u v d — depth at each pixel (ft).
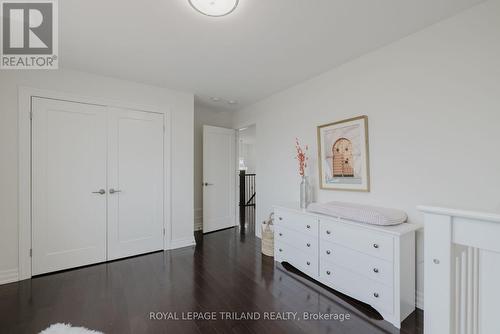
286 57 7.99
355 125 8.01
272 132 12.05
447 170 5.96
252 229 14.87
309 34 6.63
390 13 5.73
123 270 8.74
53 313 6.13
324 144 9.14
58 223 8.59
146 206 10.50
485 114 5.38
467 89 5.63
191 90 11.31
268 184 12.34
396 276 5.70
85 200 9.11
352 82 8.20
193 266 9.13
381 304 5.99
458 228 2.55
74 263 8.87
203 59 8.11
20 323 5.73
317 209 7.88
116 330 5.48
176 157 11.32
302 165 9.29
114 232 9.72
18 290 7.27
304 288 7.46
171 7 5.48
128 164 10.04
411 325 5.67
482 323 2.67
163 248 10.94
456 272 2.67
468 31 5.60
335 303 6.63
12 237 7.82
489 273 2.59
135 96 10.18
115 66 8.62
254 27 6.29
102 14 5.72
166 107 10.97
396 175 7.00
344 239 6.90
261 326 5.65
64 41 6.93
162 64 8.48
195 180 14.84
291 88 10.85
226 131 15.10
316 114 9.60
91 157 9.21
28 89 8.04
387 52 7.20
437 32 6.12
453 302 2.64
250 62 8.36
